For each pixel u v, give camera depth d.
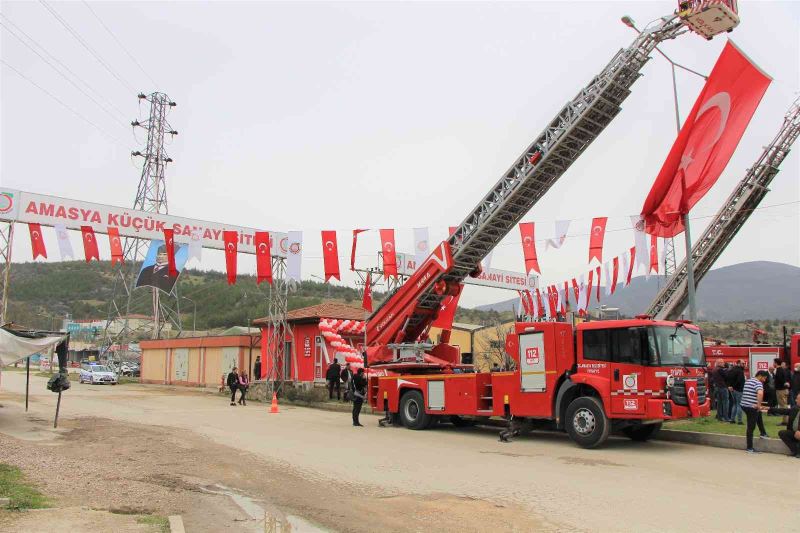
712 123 15.98
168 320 67.88
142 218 23.72
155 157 55.38
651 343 13.16
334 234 21.42
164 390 37.44
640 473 10.51
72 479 9.33
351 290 87.19
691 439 14.58
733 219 30.62
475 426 18.83
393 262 21.02
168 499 8.22
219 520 7.21
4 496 7.78
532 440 15.40
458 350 20.69
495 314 61.47
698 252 31.17
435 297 20.30
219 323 78.25
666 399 12.91
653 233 17.97
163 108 56.53
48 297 98.88
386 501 8.34
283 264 29.55
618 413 13.32
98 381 45.22
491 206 18.36
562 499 8.45
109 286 103.69
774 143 30.86
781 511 7.76
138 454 12.10
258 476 10.04
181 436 14.93
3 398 26.45
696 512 7.71
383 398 19.03
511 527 7.04
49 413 20.22
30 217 21.34
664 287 31.09
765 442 13.18
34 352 16.22
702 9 14.86
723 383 16.78
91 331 79.00
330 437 15.38
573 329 14.45
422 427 17.77
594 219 18.27
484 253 19.47
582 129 16.84
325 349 30.72
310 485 9.38
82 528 6.43
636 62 16.33
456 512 7.73
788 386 17.73
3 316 20.64
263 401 28.50
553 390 14.59
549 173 17.61
